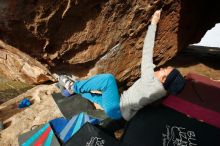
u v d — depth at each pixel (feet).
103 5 10.77
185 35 15.83
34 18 9.87
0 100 18.10
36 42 11.24
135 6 11.39
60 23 10.62
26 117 13.23
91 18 11.07
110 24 11.67
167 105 10.40
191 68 19.58
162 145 9.15
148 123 9.88
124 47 13.03
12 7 9.33
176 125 9.67
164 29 13.48
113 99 10.61
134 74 14.53
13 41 11.10
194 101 11.12
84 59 12.65
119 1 10.84
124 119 10.45
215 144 8.86
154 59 14.74
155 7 11.81
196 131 9.39
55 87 16.48
